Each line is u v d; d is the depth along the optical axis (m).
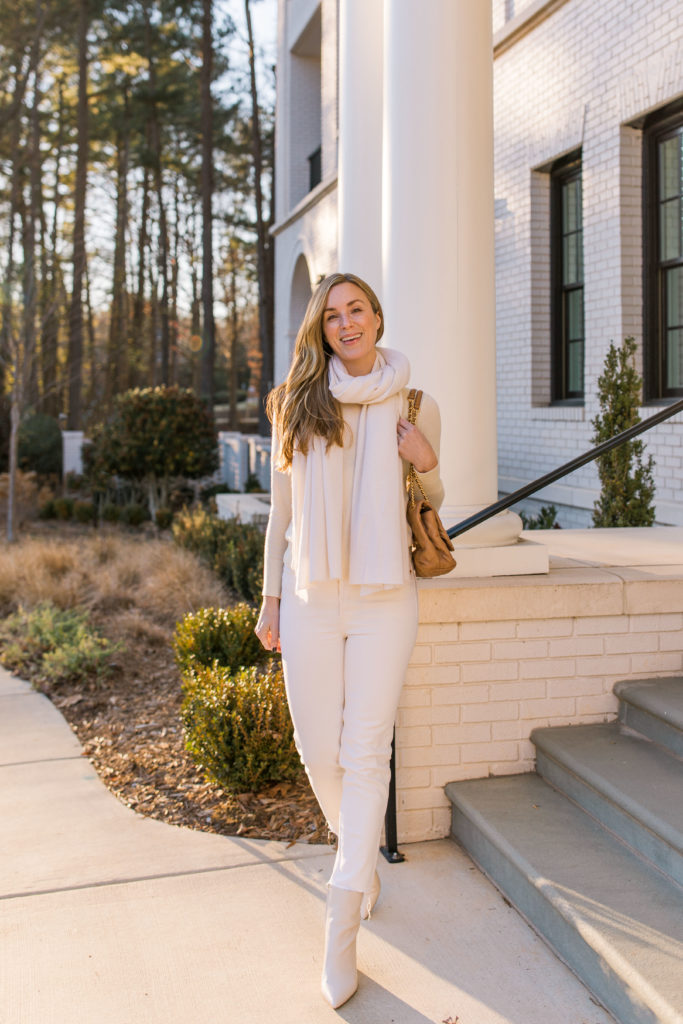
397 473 2.35
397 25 3.43
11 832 3.48
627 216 6.96
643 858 2.66
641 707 3.13
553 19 7.77
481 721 3.24
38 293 13.78
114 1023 2.29
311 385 2.35
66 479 18.91
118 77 30.06
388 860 3.10
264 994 2.40
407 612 2.40
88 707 5.13
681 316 6.74
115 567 8.38
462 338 3.42
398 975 2.45
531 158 8.22
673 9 6.20
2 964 2.56
